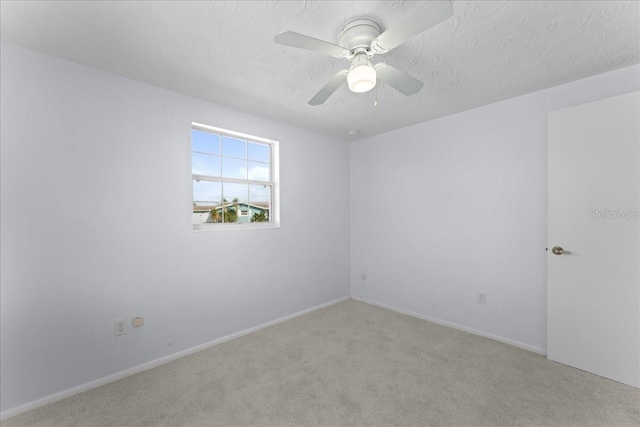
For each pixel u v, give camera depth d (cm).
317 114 290
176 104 237
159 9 139
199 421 165
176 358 235
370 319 320
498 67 199
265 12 142
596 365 205
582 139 209
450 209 296
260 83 221
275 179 315
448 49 176
